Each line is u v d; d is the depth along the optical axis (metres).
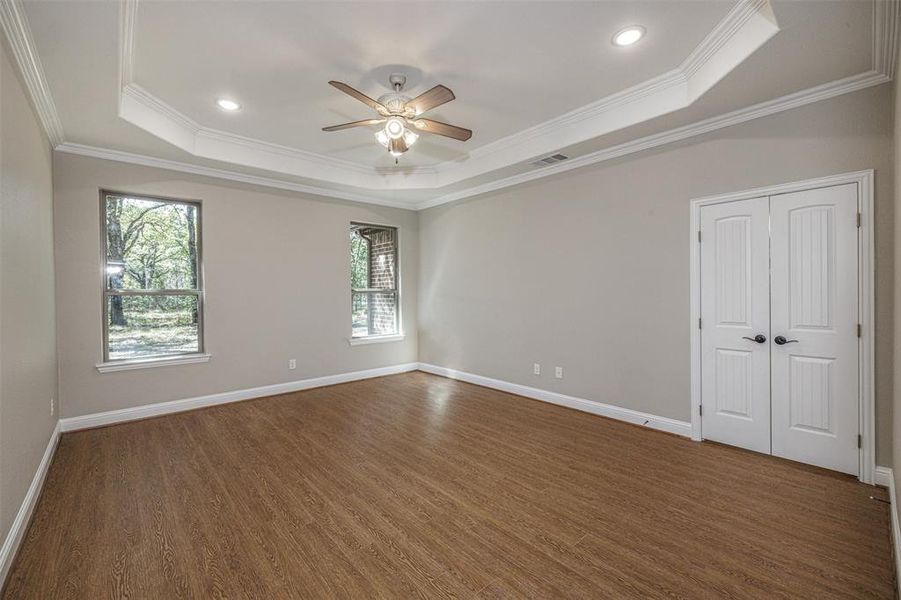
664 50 2.72
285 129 3.98
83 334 3.75
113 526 2.22
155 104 3.38
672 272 3.54
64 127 3.29
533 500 2.49
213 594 1.74
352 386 5.36
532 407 4.40
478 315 5.38
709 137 3.29
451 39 2.57
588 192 4.13
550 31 2.50
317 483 2.72
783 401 2.98
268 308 4.90
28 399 2.38
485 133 4.15
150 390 4.12
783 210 2.95
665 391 3.61
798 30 2.15
